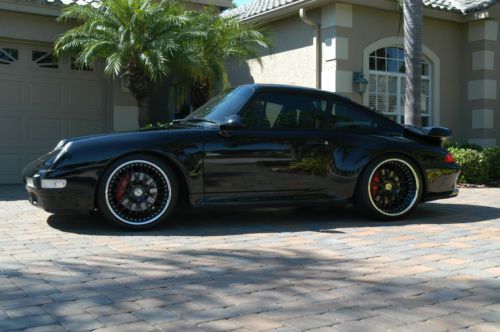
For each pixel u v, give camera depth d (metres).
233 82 13.80
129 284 3.46
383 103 11.70
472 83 12.63
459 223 5.75
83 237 4.91
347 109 5.91
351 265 3.97
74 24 10.30
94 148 4.98
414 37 9.73
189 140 5.20
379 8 11.22
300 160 5.52
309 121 5.71
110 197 5.04
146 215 5.18
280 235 5.06
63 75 10.45
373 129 5.96
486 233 5.18
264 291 3.35
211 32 9.67
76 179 4.91
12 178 10.08
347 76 11.00
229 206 5.34
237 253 4.31
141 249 4.43
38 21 9.98
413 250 4.45
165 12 9.28
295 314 2.96
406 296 3.28
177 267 3.88
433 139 6.11
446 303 3.17
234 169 5.31
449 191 6.09
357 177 5.70
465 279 3.64
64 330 2.71
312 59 11.41
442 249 4.49
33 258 4.11
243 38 10.57
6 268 3.81
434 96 12.43
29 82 10.16
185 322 2.83
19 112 10.09
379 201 5.80
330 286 3.46
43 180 4.90
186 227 5.43
